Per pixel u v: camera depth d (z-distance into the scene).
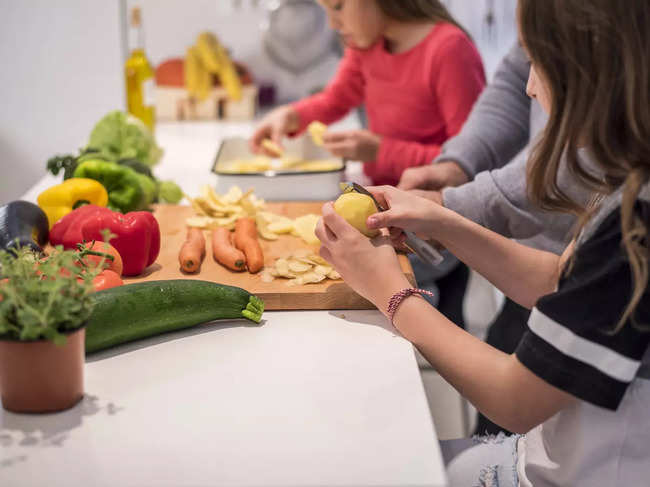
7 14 2.25
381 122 2.21
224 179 1.77
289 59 3.47
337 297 1.10
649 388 0.85
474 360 0.92
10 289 0.78
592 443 0.88
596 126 0.81
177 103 3.03
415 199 1.11
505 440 1.15
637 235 0.78
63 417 0.81
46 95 2.34
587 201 1.26
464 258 1.12
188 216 1.46
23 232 1.16
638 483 0.87
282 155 2.16
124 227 1.13
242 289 1.05
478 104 1.73
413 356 0.96
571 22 0.79
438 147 2.02
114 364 0.93
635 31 0.77
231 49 3.45
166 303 0.98
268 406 0.84
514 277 1.12
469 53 1.98
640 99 0.78
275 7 3.39
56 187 1.31
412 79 2.05
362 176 2.25
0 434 0.78
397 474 0.73
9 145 2.38
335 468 0.73
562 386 0.81
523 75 1.67
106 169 1.38
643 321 0.78
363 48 2.10
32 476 0.72
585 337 0.79
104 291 0.95
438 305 2.18
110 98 2.35
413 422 0.81
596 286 0.79
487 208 1.37
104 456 0.75
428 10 2.00
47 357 0.80
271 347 0.98
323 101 2.44
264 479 0.72
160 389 0.87
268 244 1.32
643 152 0.80
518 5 0.85
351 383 0.89
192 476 0.72
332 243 1.04
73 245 1.17
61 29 2.28
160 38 3.38
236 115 3.10
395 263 1.02
